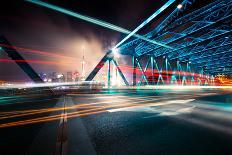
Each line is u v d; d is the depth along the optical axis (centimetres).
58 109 688
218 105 818
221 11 2412
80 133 356
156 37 3155
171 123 448
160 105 814
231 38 3331
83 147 279
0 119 491
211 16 2552
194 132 369
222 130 381
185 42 3709
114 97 1333
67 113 595
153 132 366
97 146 285
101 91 2327
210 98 1283
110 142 304
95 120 482
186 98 1278
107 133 357
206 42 3228
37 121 464
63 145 288
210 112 614
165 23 2792
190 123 449
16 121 465
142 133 359
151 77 3978
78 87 2103
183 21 2688
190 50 4200
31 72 1559
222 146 286
